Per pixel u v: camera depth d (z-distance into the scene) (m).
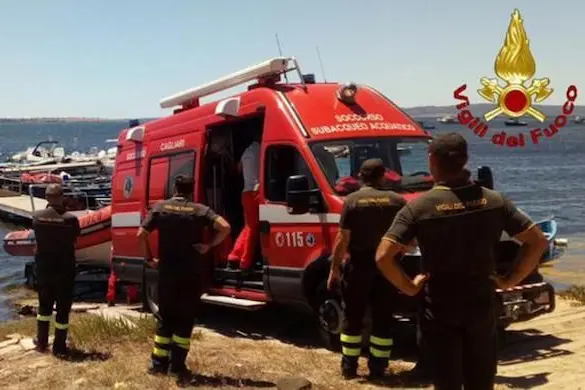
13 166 36.56
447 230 4.25
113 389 6.74
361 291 6.82
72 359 8.00
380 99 9.32
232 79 10.08
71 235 8.27
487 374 4.39
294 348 8.45
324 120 8.72
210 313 11.12
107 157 38.25
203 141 10.20
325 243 8.09
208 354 8.02
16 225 27.98
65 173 31.25
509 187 40.50
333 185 8.19
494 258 4.42
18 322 11.37
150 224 7.02
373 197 6.74
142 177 11.71
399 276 4.36
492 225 4.31
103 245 14.36
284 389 6.48
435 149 4.36
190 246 6.97
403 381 6.76
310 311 9.22
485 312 4.30
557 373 7.06
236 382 6.82
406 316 7.03
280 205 8.67
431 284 4.34
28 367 7.78
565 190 37.94
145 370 7.27
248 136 10.36
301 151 8.44
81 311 12.45
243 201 9.55
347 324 6.93
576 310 10.23
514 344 8.40
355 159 8.48
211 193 10.20
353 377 6.93
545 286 7.63
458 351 4.36
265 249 8.89
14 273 18.02
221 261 10.05
